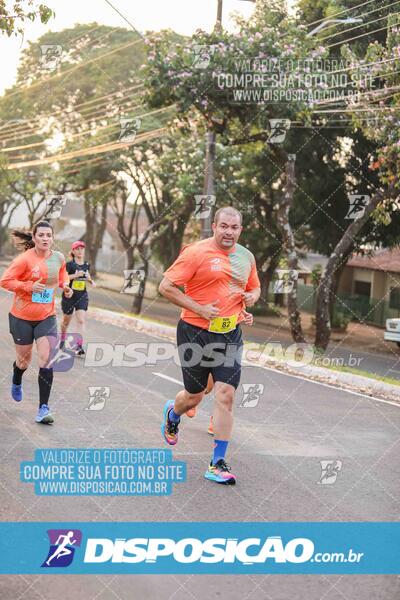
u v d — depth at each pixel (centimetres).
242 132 1812
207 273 614
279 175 2753
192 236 3578
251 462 699
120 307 3278
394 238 2558
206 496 596
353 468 700
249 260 630
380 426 903
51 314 791
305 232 2875
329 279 1894
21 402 885
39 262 772
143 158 3178
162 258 3981
